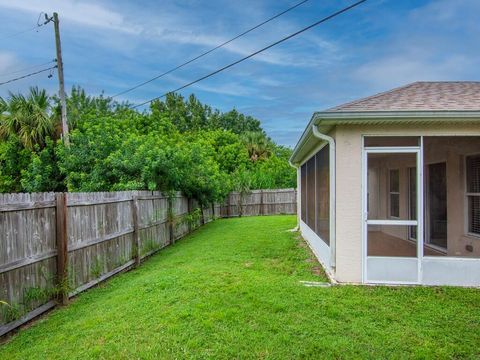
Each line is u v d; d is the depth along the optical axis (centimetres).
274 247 982
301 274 686
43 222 513
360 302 516
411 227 650
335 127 631
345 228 625
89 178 1039
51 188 1162
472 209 658
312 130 663
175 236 1191
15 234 454
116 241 746
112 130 1166
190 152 1402
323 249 771
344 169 625
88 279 630
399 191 662
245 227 1489
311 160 1002
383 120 590
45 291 507
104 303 539
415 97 700
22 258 464
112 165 1005
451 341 404
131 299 541
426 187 659
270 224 1588
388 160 654
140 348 385
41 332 443
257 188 2306
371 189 659
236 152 2786
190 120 4156
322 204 790
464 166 656
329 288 584
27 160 1332
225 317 455
